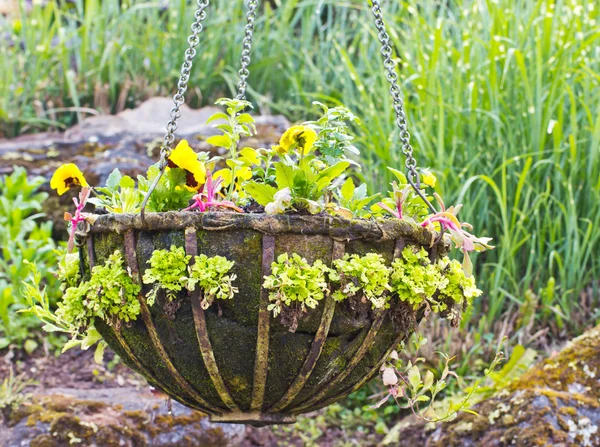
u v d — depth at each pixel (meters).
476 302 3.63
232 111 1.76
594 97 3.81
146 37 5.08
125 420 3.01
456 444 2.94
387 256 1.49
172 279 1.40
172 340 1.48
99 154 4.11
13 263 3.80
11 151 4.12
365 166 4.05
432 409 1.80
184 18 5.07
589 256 3.71
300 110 4.85
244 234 1.41
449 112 3.85
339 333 1.49
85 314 1.52
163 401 3.13
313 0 5.20
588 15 4.05
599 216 3.56
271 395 1.52
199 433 3.04
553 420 2.80
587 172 3.68
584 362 2.98
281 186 1.52
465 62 3.88
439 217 1.58
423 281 1.50
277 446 3.36
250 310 1.42
